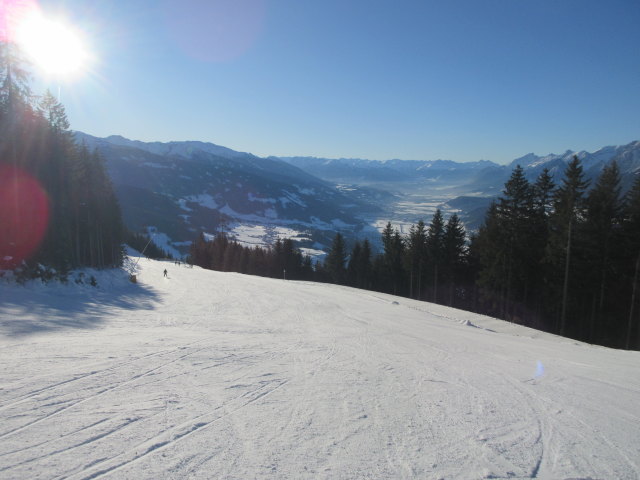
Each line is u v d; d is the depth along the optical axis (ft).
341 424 13.38
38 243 73.05
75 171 103.30
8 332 28.94
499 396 17.79
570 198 79.41
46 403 13.96
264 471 9.73
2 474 9.01
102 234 122.11
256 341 31.35
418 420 14.12
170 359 22.11
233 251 250.98
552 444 12.40
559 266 82.84
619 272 77.20
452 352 30.68
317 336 36.83
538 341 43.80
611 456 11.63
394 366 23.82
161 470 9.55
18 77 68.44
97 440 11.13
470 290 128.67
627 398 18.34
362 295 94.73
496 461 10.96
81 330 32.91
